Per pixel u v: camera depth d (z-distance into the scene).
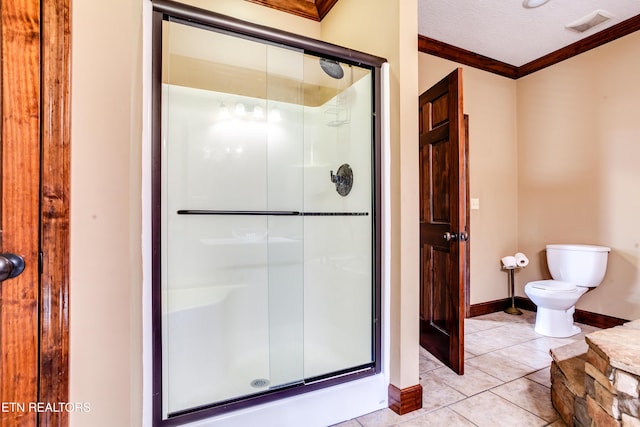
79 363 0.71
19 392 0.58
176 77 1.92
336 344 1.99
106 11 0.83
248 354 1.99
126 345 0.93
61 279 0.65
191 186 1.98
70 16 0.68
